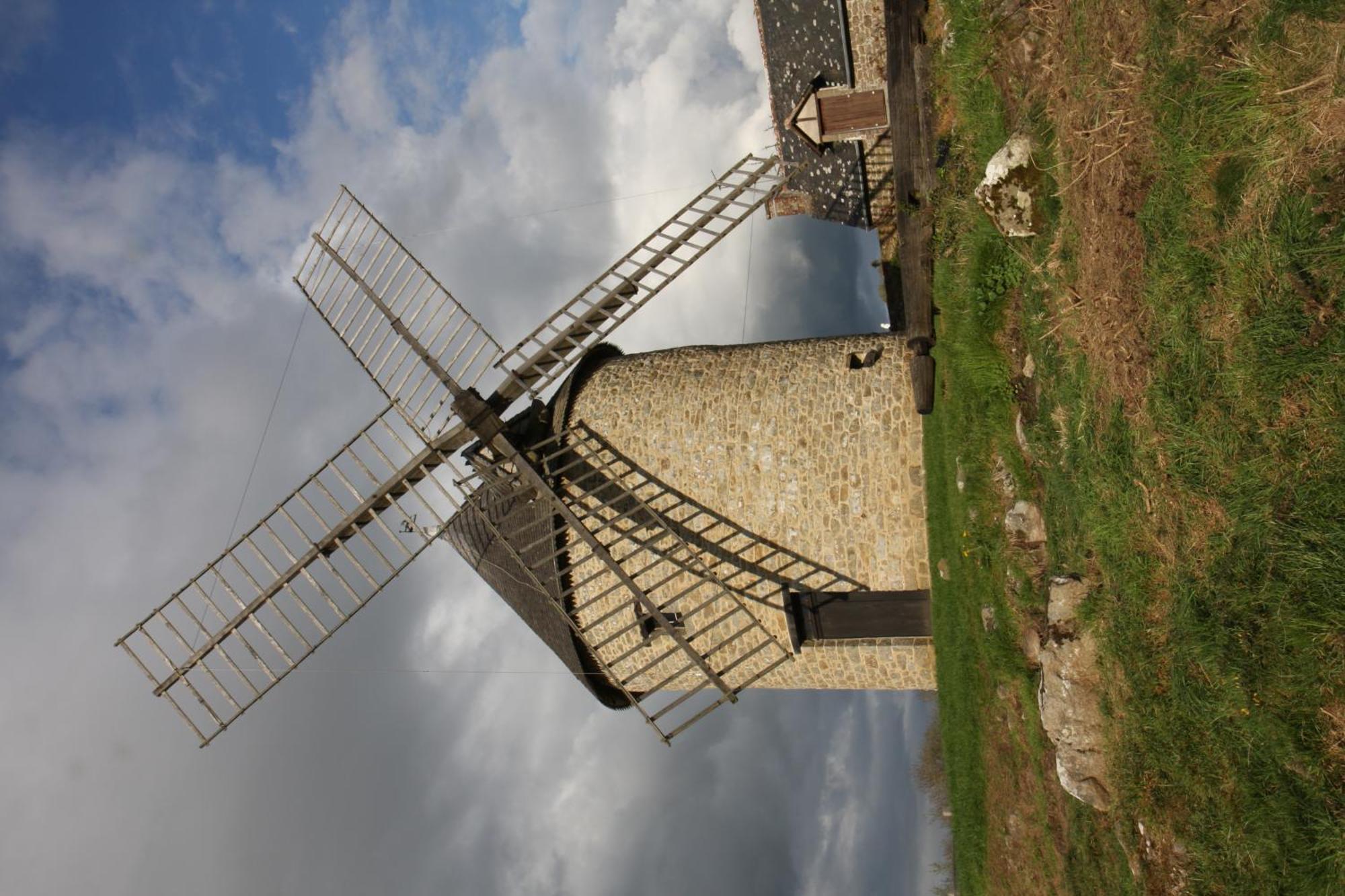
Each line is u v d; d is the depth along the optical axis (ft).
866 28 46.88
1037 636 29.01
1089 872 25.40
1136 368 21.74
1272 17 16.65
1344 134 15.28
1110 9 22.38
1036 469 29.50
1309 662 16.15
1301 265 16.12
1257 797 17.60
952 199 33.30
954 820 35.37
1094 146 23.12
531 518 41.37
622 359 44.80
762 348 42.04
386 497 39.29
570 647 43.04
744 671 41.55
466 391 38.42
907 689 40.32
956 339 33.86
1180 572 19.97
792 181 54.54
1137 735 22.06
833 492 38.32
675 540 40.09
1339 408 15.49
